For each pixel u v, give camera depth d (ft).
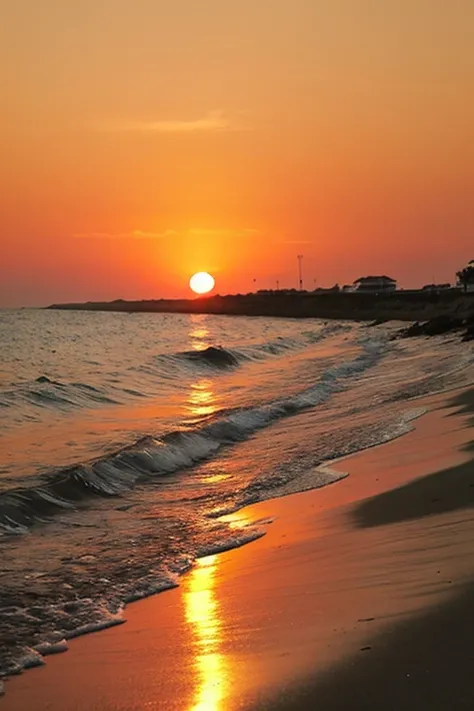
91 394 100.48
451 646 19.47
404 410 69.87
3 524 39.81
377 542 31.22
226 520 40.45
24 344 226.99
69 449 62.69
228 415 76.43
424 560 27.48
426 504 36.29
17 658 23.13
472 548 27.89
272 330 353.72
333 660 19.61
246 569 30.96
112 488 48.88
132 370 137.49
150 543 36.78
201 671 20.59
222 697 18.53
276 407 81.66
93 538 37.99
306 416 77.36
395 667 18.74
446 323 214.28
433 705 16.75
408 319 373.81
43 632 25.55
